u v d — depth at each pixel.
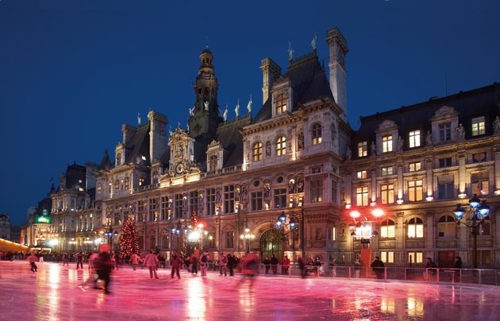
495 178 44.38
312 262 46.97
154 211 78.75
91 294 23.56
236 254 62.03
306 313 17.89
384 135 54.06
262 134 62.47
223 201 65.88
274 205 59.25
